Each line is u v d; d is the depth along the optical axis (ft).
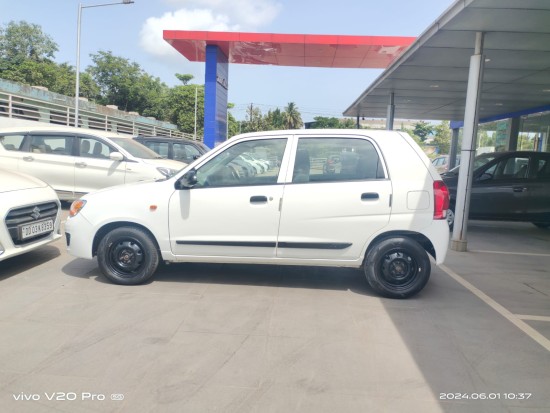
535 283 18.34
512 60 31.45
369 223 15.43
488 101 50.83
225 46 54.03
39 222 18.22
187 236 16.02
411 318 14.01
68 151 29.73
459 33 25.48
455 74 37.91
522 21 23.00
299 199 15.53
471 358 11.41
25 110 63.77
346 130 16.07
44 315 13.51
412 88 45.80
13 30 148.87
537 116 56.34
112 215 16.19
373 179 15.57
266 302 15.08
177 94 197.57
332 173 15.76
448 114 67.15
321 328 13.06
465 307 15.16
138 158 29.50
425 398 9.56
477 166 31.89
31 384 9.75
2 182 17.90
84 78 157.89
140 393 9.49
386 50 54.80
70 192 29.30
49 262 19.31
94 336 12.13
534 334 13.00
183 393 9.52
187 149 38.75
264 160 16.03
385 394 9.67
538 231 32.40
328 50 55.42
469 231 31.99
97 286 16.26
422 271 15.49
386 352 11.63
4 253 16.49
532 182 30.01
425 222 15.35
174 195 15.98
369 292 16.40
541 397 9.69
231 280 17.40
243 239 15.79
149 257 16.24
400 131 16.16
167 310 14.12
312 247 15.66
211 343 11.89
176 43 53.57
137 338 12.07
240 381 10.05
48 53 156.46
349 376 10.39
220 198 15.79
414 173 15.53
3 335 12.09
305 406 9.16
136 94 180.34
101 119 88.99
